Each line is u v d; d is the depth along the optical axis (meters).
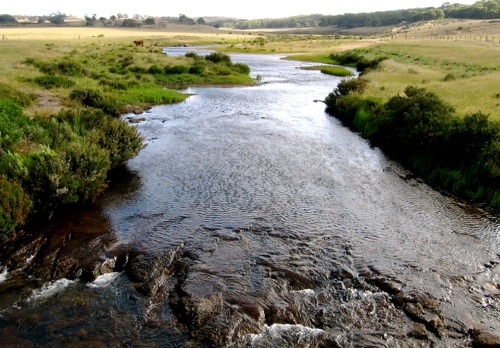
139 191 15.68
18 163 12.79
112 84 37.47
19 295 9.18
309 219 13.44
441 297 9.40
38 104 26.91
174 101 35.97
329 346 7.91
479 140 17.25
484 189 15.79
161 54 76.25
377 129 24.28
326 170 18.70
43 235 11.76
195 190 15.88
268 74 58.25
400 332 8.28
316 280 9.95
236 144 22.64
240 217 13.47
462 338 8.15
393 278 10.08
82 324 8.35
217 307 8.79
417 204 15.10
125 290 9.51
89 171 14.41
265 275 10.07
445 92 31.20
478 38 111.62
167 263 10.58
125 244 11.47
